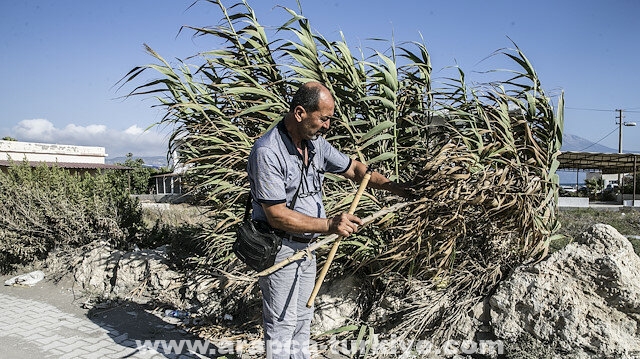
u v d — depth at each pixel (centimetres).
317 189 290
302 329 305
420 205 315
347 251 378
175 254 521
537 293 321
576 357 302
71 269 594
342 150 381
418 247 336
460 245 369
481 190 318
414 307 355
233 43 411
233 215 398
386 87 365
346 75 384
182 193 466
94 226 659
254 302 415
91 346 385
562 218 1502
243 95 412
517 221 334
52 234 656
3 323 441
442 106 376
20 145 2814
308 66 377
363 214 366
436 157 317
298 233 277
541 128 373
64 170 786
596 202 2998
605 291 309
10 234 631
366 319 382
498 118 351
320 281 267
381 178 321
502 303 331
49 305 497
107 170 767
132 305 478
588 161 2762
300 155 273
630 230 1165
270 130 273
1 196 653
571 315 308
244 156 384
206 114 408
